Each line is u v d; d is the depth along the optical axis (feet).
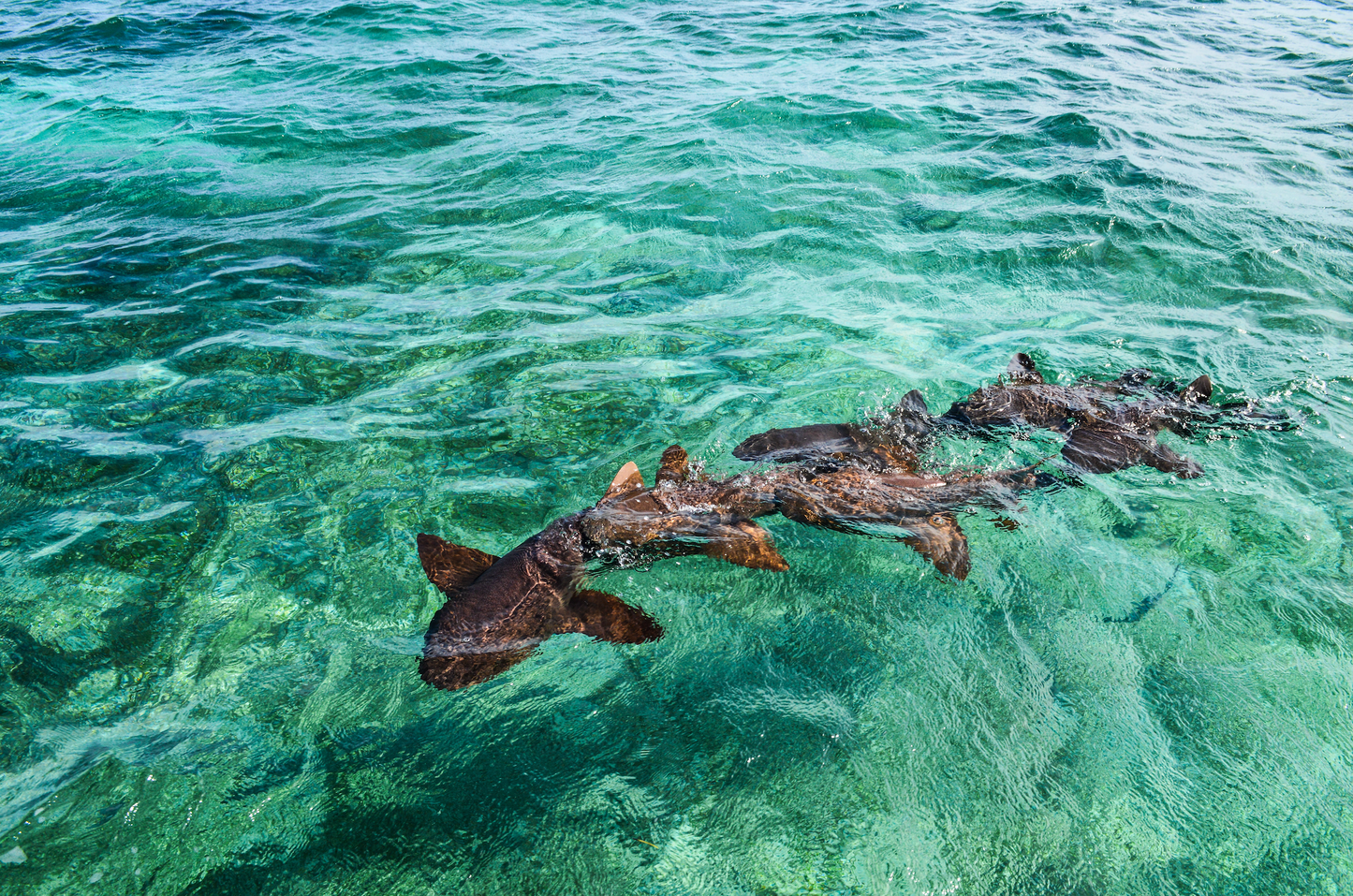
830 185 20.12
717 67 29.19
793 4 38.17
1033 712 8.82
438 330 15.10
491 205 19.75
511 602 9.52
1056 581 10.16
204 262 17.31
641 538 10.40
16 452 12.02
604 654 9.36
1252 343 14.26
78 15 36.27
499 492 11.55
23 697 8.95
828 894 7.57
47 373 13.79
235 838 7.89
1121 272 16.43
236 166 22.08
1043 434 12.25
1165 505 11.19
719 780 8.30
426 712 8.85
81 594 10.03
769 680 9.13
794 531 10.91
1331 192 19.57
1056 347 14.25
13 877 7.54
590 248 17.80
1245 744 8.52
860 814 8.05
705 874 7.69
